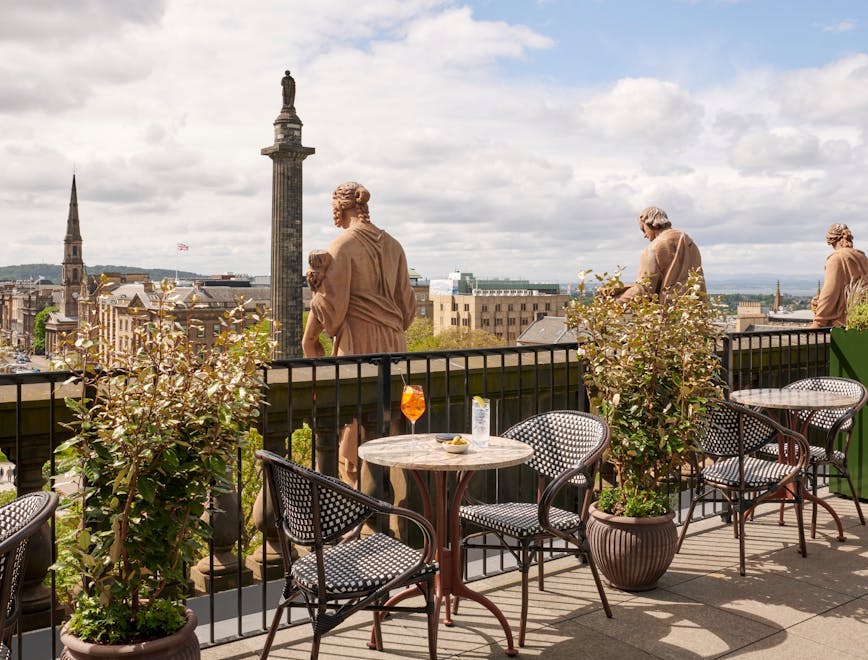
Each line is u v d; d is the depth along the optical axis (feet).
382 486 15.56
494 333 438.40
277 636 13.38
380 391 14.98
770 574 16.47
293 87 102.47
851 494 22.53
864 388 20.15
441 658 12.58
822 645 13.06
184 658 10.36
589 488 13.83
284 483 11.09
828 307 31.65
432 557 11.21
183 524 10.76
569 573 16.58
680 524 19.44
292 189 102.83
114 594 10.56
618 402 15.71
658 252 27.48
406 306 27.25
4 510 9.64
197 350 10.92
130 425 10.12
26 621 13.75
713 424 17.93
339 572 11.00
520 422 15.65
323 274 25.44
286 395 17.40
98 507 10.53
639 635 13.44
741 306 407.03
